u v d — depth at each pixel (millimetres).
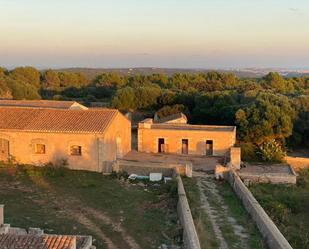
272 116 45531
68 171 31438
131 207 24141
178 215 22312
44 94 85625
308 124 49469
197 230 19516
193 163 37156
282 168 36438
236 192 27656
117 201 25219
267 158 39875
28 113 35000
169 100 64875
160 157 39469
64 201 24969
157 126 43062
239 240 19156
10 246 12859
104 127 32438
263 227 19625
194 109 58688
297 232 22125
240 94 63938
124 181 29984
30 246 12875
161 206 24344
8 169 31234
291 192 30344
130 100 65875
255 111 46438
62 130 31844
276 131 45719
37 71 94125
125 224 21297
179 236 19469
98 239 19188
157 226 21125
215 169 31844
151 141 42250
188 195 26234
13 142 32344
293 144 49938
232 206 24781
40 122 33219
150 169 31500
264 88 74125
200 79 82000
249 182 32406
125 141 40312
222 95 58156
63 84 94750
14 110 35531
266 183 32906
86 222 21438
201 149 41438
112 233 20016
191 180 31078
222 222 21719
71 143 31906
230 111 53125
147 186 28969
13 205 23734
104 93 83562
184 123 46469
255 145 44781
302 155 46969
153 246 18625
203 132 41188
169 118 49188
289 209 26844
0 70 89062
